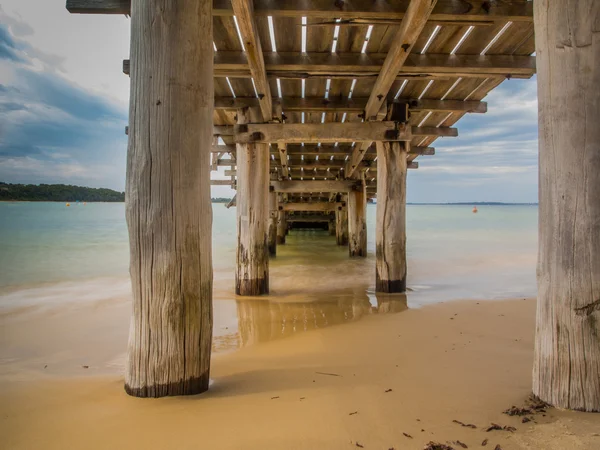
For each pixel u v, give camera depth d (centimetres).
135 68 218
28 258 1176
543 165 206
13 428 191
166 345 222
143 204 216
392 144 596
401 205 606
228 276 855
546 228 204
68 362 334
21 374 296
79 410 210
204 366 235
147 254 218
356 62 477
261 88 484
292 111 643
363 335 394
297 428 185
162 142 214
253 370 289
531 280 791
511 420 187
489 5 381
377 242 624
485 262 1104
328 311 511
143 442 175
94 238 1827
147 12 216
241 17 341
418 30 373
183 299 221
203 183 228
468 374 264
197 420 194
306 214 2266
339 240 1587
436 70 480
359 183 1145
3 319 491
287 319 475
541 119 206
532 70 479
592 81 190
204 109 227
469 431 178
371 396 224
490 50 467
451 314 479
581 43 191
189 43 219
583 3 191
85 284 777
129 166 219
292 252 1348
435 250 1452
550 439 166
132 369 227
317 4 376
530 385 236
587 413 189
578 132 192
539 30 205
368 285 723
